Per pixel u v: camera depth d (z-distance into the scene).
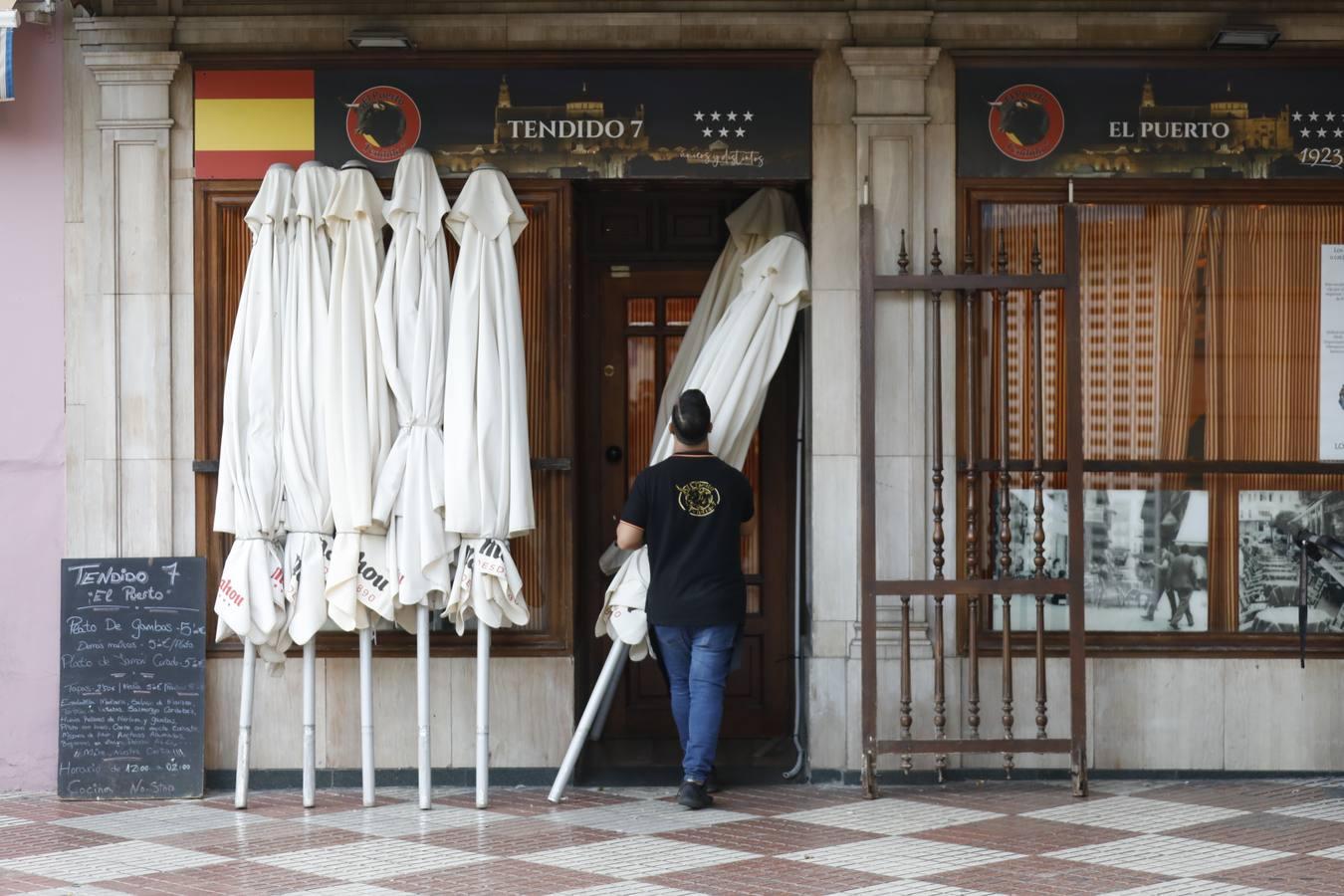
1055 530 8.25
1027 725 8.20
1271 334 8.31
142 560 7.98
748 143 8.18
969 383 8.02
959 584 7.76
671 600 7.55
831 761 8.15
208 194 8.21
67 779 7.90
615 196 9.02
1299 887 5.97
